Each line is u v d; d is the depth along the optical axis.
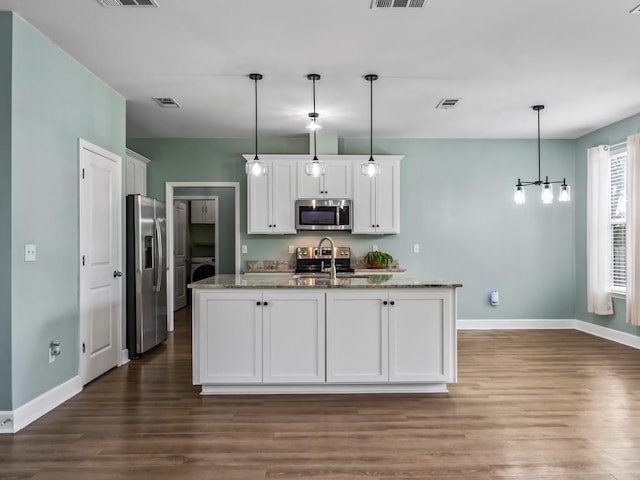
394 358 3.63
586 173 6.39
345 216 6.18
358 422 3.12
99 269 4.16
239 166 6.52
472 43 3.49
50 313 3.37
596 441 2.82
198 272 9.09
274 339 3.62
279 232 6.19
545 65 3.92
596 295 5.91
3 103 2.95
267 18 3.09
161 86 4.40
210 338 3.62
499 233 6.63
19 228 3.01
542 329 6.59
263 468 2.48
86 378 3.91
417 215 6.59
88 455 2.63
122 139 4.70
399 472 2.44
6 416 2.94
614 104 5.01
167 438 2.87
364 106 5.06
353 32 3.30
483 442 2.81
